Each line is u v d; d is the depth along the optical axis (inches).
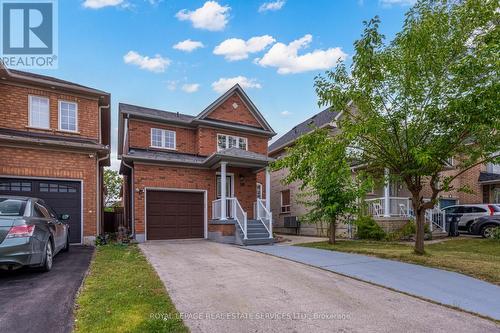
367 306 199.0
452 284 251.3
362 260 346.9
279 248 448.8
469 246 472.7
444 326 170.2
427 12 308.5
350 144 342.6
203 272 282.8
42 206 298.8
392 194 697.0
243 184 645.9
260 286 239.6
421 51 299.7
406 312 190.1
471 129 294.7
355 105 351.6
